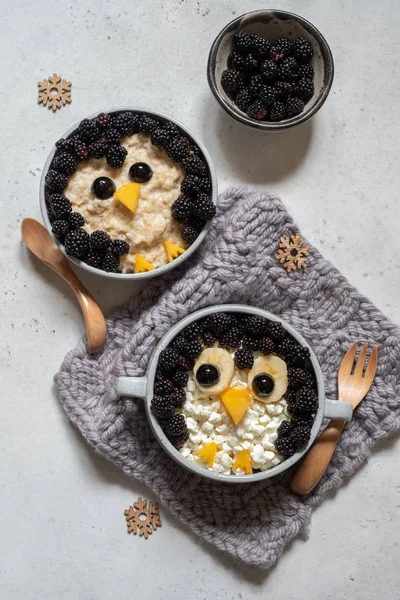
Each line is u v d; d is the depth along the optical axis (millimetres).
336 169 808
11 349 781
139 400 749
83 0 799
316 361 721
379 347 775
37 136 790
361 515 793
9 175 786
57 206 721
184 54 805
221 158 803
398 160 811
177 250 743
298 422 718
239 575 786
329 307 776
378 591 792
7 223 784
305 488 749
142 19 803
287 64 758
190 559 785
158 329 741
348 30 811
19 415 780
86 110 795
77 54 797
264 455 720
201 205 726
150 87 801
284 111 764
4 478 778
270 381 714
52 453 782
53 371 783
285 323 729
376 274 808
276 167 807
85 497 782
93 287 784
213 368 711
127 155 745
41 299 784
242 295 759
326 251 806
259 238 750
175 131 744
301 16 812
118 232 740
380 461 796
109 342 773
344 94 812
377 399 769
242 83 769
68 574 778
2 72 791
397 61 811
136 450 763
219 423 726
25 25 794
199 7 807
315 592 788
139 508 782
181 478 764
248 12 791
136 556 782
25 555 776
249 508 762
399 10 813
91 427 754
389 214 808
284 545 765
